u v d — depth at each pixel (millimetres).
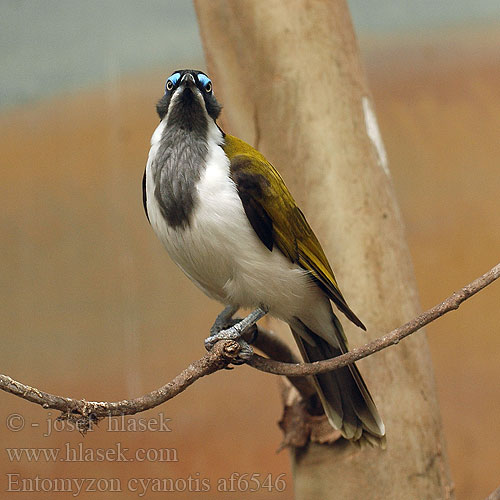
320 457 7582
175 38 12578
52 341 11820
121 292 11969
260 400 11641
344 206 7832
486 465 11797
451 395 12000
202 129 6602
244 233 6410
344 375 7113
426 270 12320
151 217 6637
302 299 6875
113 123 12328
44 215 12078
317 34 8164
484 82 12742
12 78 12266
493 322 12094
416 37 12875
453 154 12609
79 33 12461
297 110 8008
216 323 7051
